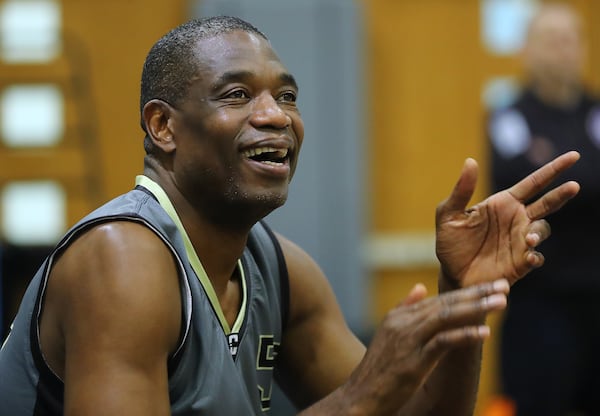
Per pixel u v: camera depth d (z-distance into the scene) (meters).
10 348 4.16
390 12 12.75
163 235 4.08
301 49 12.06
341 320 4.95
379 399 3.71
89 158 12.24
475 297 3.60
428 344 3.63
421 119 12.78
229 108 4.16
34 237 12.17
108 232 3.97
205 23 4.31
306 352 4.83
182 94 4.20
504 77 12.95
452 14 12.85
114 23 12.30
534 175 4.21
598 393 9.41
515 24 12.98
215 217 4.26
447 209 4.23
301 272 4.79
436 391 4.48
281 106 4.27
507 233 4.21
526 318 9.18
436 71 12.82
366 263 12.56
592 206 9.10
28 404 4.09
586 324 9.24
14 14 12.24
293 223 12.09
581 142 9.39
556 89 9.52
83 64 12.27
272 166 4.16
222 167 4.16
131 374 3.77
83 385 3.76
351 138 12.16
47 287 4.04
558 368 9.16
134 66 12.30
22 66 12.24
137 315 3.82
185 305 4.04
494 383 11.84
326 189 12.13
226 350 4.15
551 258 9.10
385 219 12.72
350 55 12.13
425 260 12.68
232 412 4.09
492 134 9.51
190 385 4.03
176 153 4.26
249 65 4.18
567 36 9.54
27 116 12.24
